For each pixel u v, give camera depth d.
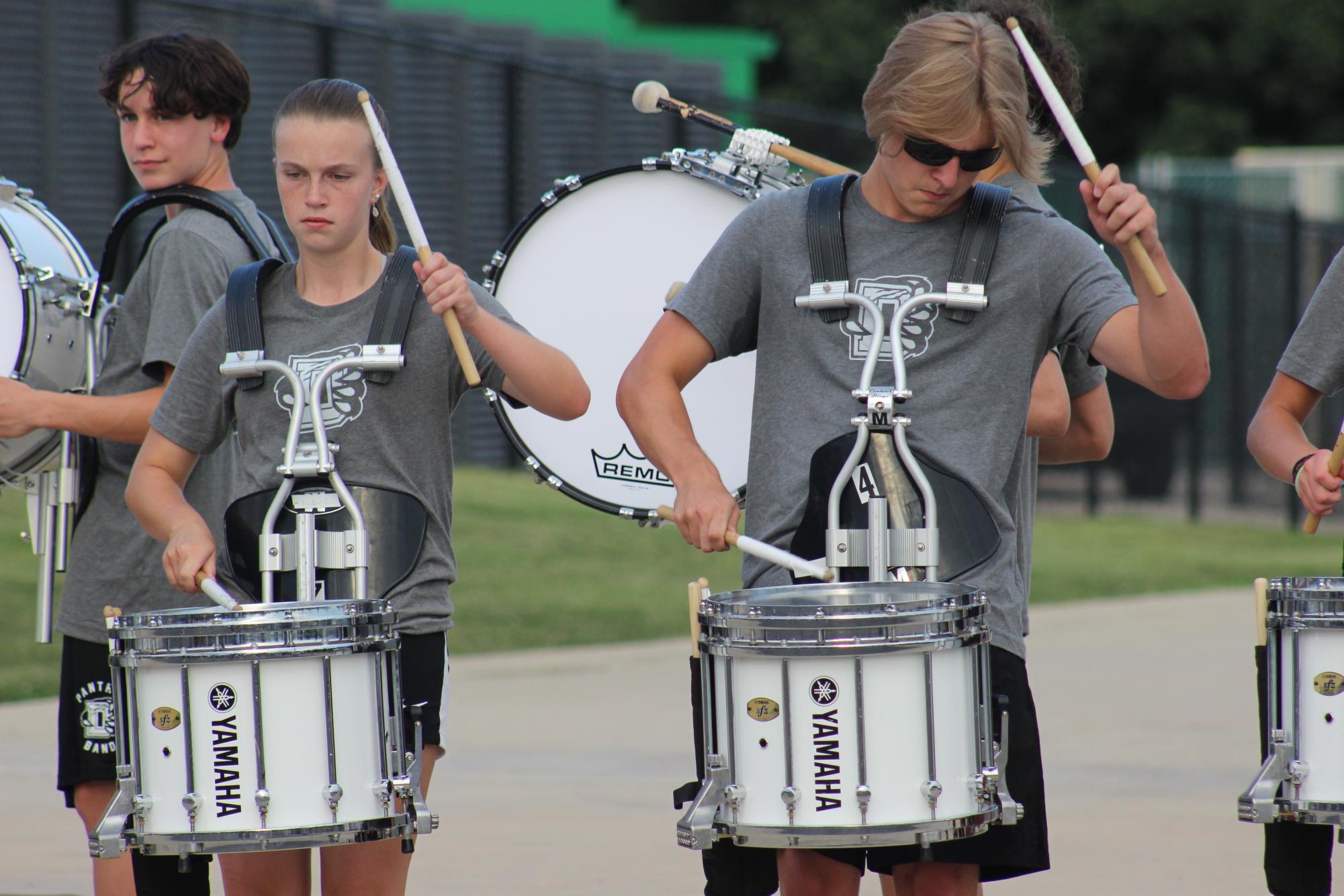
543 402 12.18
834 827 10.06
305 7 50.53
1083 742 24.14
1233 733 24.59
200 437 12.57
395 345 12.00
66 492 13.71
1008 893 16.91
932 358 11.23
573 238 15.12
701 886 17.25
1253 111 103.88
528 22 62.03
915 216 11.39
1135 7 100.31
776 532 11.34
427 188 47.06
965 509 11.06
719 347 11.88
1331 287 12.31
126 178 43.09
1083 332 11.27
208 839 10.45
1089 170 10.52
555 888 17.19
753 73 88.19
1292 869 11.04
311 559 11.71
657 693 27.97
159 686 10.51
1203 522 57.59
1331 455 11.60
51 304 13.84
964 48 10.76
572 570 39.62
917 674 10.09
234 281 12.38
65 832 19.12
